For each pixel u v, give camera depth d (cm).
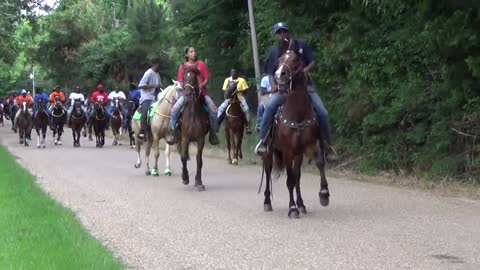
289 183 972
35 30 3681
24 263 646
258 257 728
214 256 739
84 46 4694
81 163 1888
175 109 1331
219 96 2619
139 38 4262
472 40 1234
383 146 1544
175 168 1748
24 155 2191
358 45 1590
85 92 4569
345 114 1667
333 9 1741
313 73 1756
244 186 1358
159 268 692
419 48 1394
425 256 715
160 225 923
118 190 1293
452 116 1370
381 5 1422
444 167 1339
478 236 812
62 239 763
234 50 2569
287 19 1828
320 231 862
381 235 827
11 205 1006
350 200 1134
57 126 2809
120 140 3136
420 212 994
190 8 2616
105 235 859
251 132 2070
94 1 5466
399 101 1463
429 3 1294
